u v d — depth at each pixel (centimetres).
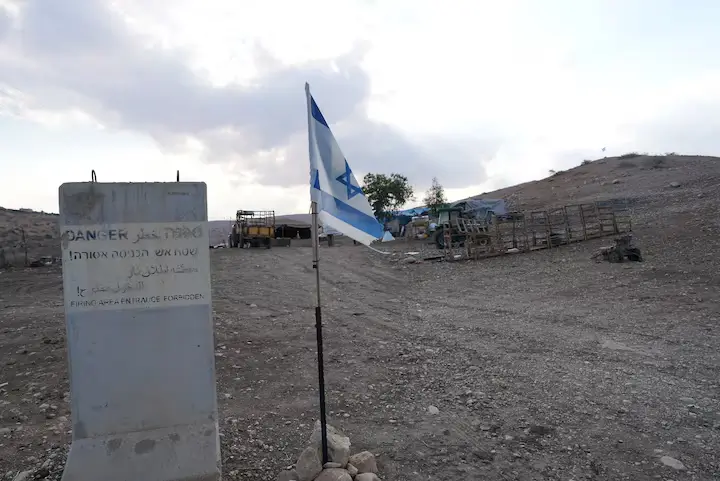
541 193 4956
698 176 3928
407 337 899
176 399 386
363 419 527
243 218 3447
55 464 434
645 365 676
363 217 425
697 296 1089
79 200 373
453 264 2033
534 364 704
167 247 386
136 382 380
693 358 696
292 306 1259
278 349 811
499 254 2088
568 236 2114
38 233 3503
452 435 482
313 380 656
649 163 5212
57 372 694
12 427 517
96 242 375
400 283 1700
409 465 424
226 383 648
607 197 3719
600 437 467
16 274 2091
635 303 1091
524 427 495
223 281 1767
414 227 3525
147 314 383
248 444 468
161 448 373
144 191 383
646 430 478
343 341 865
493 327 960
